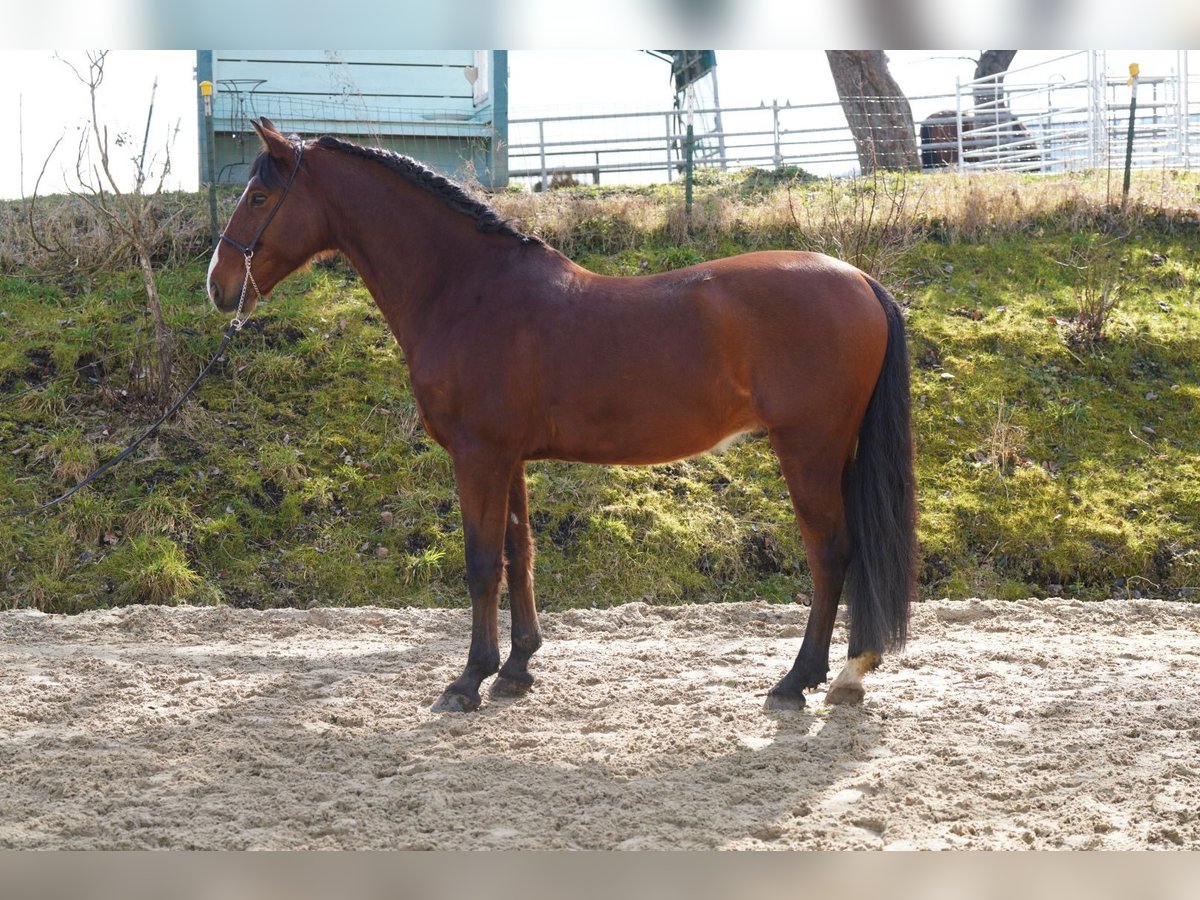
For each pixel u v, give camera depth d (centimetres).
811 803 362
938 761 404
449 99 1397
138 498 832
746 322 450
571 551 811
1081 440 916
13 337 977
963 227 1160
